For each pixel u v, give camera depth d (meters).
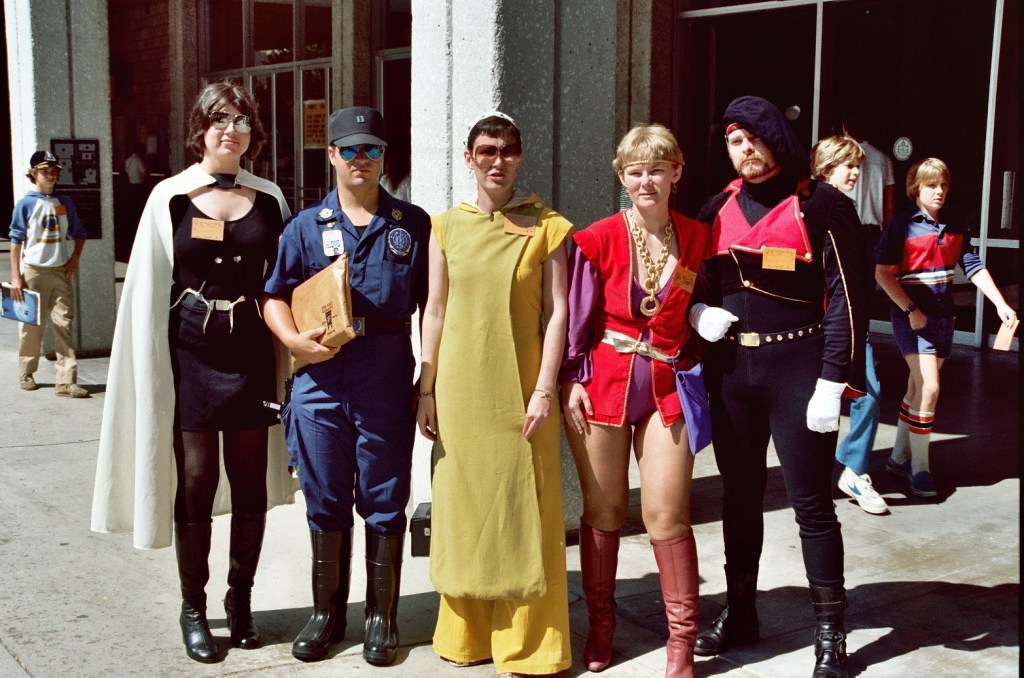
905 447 6.08
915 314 5.64
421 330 3.74
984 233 10.01
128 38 20.50
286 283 3.72
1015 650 3.93
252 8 17.31
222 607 4.30
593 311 3.61
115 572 4.66
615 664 3.83
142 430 3.75
